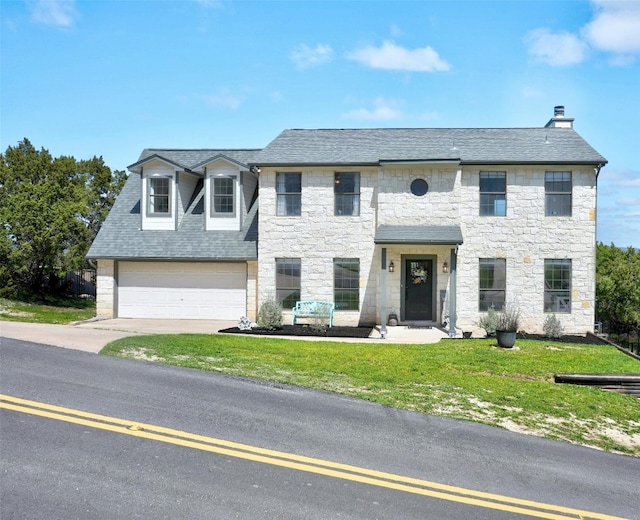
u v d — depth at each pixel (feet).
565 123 69.87
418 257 63.93
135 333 49.06
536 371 40.45
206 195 70.28
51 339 41.63
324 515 16.74
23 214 96.94
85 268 112.78
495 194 63.16
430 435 24.91
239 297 68.39
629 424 29.96
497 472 21.22
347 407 28.27
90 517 15.94
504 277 62.95
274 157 64.64
